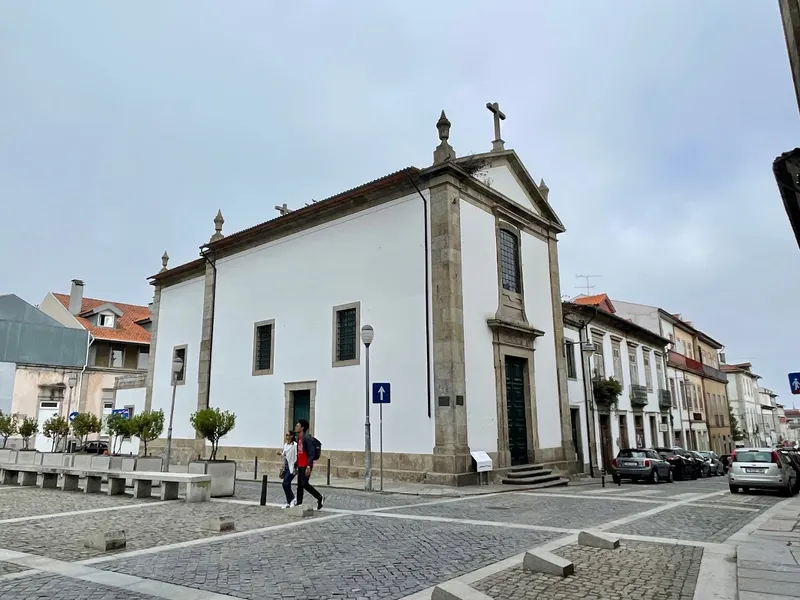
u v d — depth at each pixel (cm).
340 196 1966
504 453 1764
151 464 1368
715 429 4903
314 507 1109
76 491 1391
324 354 1959
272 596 514
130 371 3997
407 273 1784
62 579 566
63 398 3672
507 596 510
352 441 1814
